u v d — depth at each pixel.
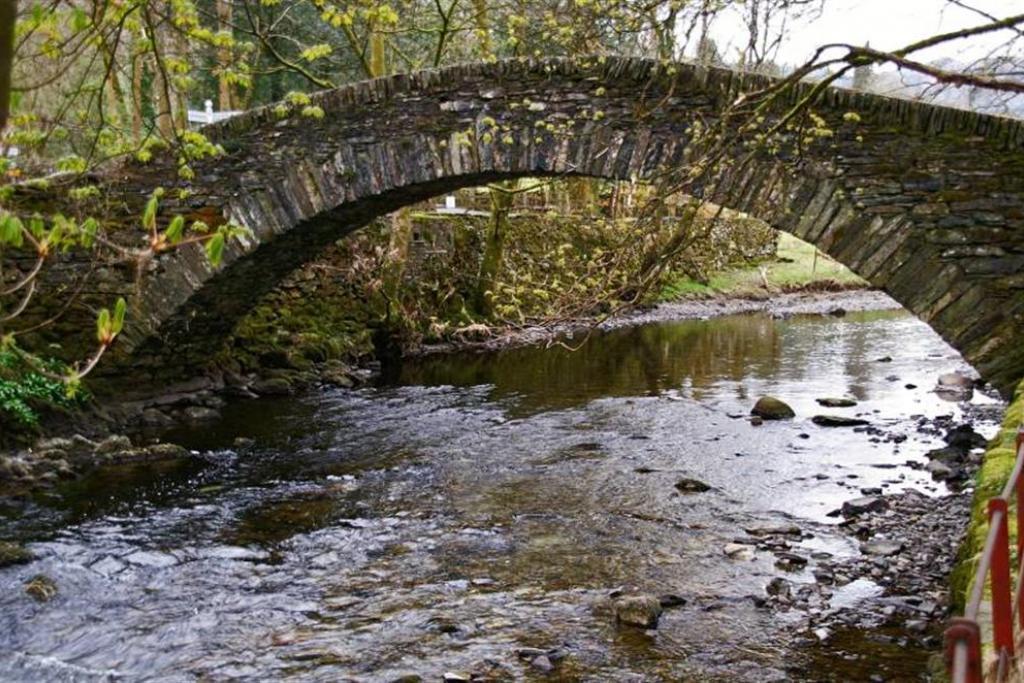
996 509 2.39
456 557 7.83
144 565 7.68
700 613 6.59
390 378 17.17
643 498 9.36
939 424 12.34
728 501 9.20
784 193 9.70
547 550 7.95
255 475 10.45
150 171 11.98
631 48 11.78
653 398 14.75
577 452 11.31
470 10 14.84
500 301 19.08
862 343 21.08
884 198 9.41
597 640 6.20
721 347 20.84
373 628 6.46
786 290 31.56
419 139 11.41
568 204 22.69
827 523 8.46
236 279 12.78
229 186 11.99
